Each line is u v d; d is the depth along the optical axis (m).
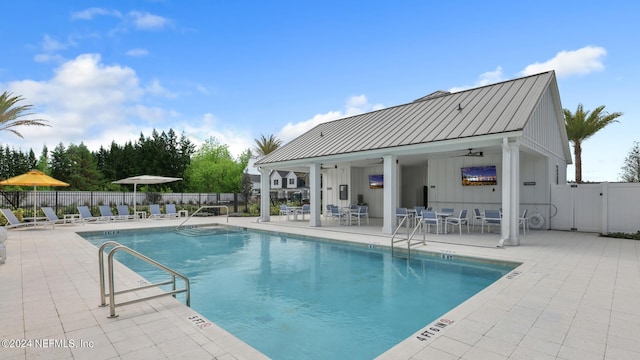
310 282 7.32
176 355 3.36
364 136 14.66
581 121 24.05
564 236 11.67
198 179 45.66
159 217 19.92
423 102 16.03
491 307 4.70
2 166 47.31
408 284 7.10
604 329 3.96
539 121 12.09
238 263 9.16
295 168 19.53
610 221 12.22
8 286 5.82
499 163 14.03
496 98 12.57
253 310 5.69
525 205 14.04
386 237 11.80
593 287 5.64
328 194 21.81
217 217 20.88
